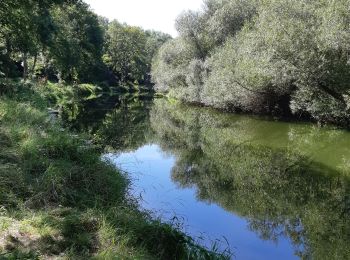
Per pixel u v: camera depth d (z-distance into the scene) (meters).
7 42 23.55
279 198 9.37
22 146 7.57
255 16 27.70
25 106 13.45
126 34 77.12
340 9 16.19
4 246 4.20
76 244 4.57
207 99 30.70
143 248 4.87
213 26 32.28
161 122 24.61
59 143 8.25
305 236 7.20
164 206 8.13
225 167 12.60
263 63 18.92
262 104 25.59
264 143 16.36
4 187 5.81
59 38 31.30
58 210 5.46
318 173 11.34
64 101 33.53
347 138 16.72
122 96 50.31
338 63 16.83
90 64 51.88
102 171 7.55
